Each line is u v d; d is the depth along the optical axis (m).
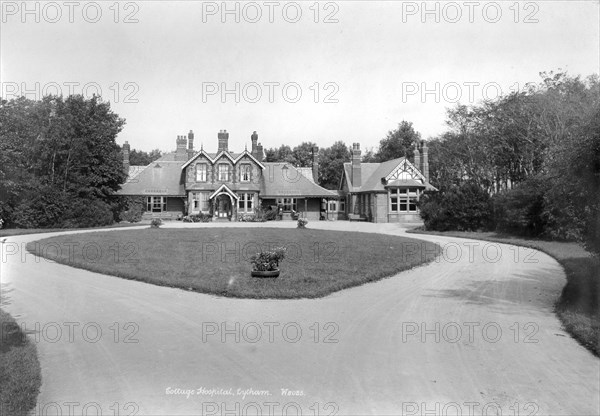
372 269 14.08
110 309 9.75
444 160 50.03
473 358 6.76
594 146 9.46
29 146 35.62
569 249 19.22
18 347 7.32
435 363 6.57
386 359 6.73
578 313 8.87
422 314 9.29
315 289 11.18
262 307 9.86
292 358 6.80
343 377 6.10
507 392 5.61
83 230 31.66
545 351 7.04
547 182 22.80
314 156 58.78
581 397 5.46
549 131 29.75
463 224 31.92
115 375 6.26
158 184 51.59
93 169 41.47
